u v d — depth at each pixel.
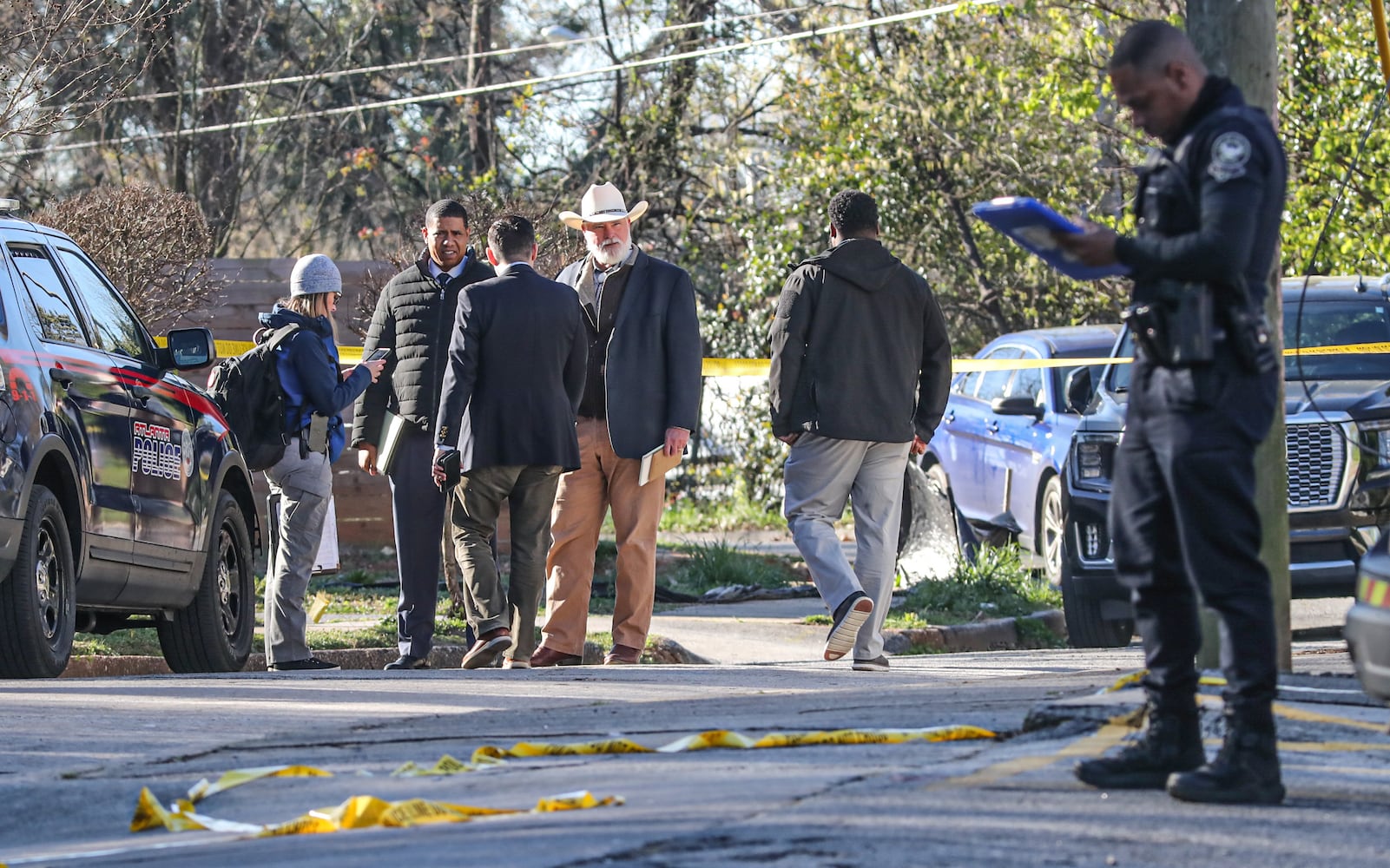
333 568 27.77
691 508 66.00
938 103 63.03
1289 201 49.09
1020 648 33.28
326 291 25.83
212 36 74.69
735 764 12.77
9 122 39.59
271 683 19.58
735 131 73.62
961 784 11.53
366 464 26.05
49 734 15.61
